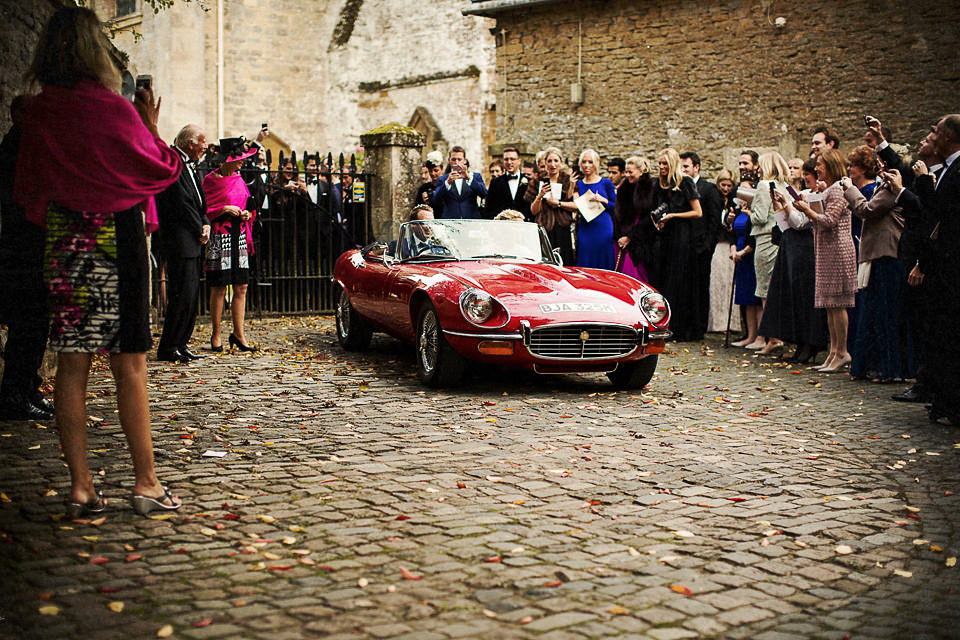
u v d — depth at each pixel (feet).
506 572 11.53
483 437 19.30
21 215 13.79
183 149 27.63
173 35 93.09
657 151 62.39
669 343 37.40
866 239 27.61
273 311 44.62
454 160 40.98
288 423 20.17
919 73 50.85
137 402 13.38
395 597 10.63
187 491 14.71
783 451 18.74
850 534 13.53
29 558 11.58
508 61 70.08
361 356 31.35
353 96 105.91
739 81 57.93
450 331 24.09
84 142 12.59
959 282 20.79
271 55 103.19
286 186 44.50
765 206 34.24
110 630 9.55
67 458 13.21
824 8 53.93
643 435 19.85
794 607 10.78
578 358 24.02
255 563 11.62
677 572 11.78
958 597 11.15
